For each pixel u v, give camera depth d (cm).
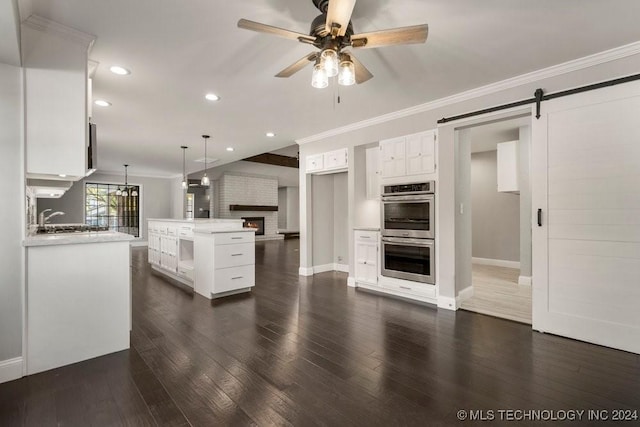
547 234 283
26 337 210
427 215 375
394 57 259
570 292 271
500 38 232
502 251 639
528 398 184
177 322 311
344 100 358
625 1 190
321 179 573
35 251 214
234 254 410
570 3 192
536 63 271
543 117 285
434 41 235
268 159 1155
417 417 167
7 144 205
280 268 622
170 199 1084
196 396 186
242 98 351
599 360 231
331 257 591
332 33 172
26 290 210
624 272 246
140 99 353
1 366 201
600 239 257
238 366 222
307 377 207
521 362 228
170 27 217
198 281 422
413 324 306
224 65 272
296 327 298
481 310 349
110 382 201
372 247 437
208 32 223
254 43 238
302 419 165
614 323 251
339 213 587
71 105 225
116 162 800
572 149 270
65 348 224
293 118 427
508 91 309
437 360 231
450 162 354
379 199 455
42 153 216
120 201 1000
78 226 455
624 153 246
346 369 218
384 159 421
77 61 227
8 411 172
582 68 266
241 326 300
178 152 666
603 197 255
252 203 1218
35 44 213
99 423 162
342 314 337
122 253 249
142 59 261
